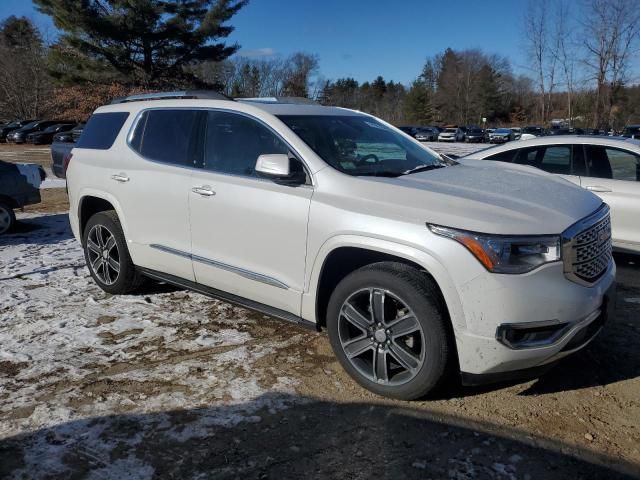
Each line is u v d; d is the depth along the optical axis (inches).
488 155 273.7
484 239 116.6
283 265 146.9
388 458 111.0
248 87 2380.7
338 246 133.8
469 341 118.8
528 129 1681.8
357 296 134.3
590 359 150.8
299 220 141.2
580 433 118.3
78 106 1476.4
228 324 176.9
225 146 164.6
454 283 118.2
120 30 1393.9
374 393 133.9
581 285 123.3
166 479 105.7
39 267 245.1
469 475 105.9
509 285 115.7
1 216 323.0
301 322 146.9
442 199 127.1
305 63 2395.4
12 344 163.5
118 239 195.5
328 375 143.7
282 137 151.9
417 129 2010.3
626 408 127.5
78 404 131.0
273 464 109.6
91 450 114.0
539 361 120.2
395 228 125.2
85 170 205.8
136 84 1496.1
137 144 190.1
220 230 159.9
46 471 107.8
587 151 247.6
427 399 131.6
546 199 133.1
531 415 124.9
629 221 233.6
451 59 3292.3
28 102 1998.0
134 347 160.9
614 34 1256.2
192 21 1491.1
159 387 138.3
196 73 1786.4
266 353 156.5
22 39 2123.5
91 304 195.8
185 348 159.9
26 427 122.0
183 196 168.9
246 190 153.0
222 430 120.4
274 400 132.0
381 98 3816.4
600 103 1323.8
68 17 1349.7
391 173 146.6
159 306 193.0
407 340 129.1
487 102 3169.3
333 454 112.4
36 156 982.4
